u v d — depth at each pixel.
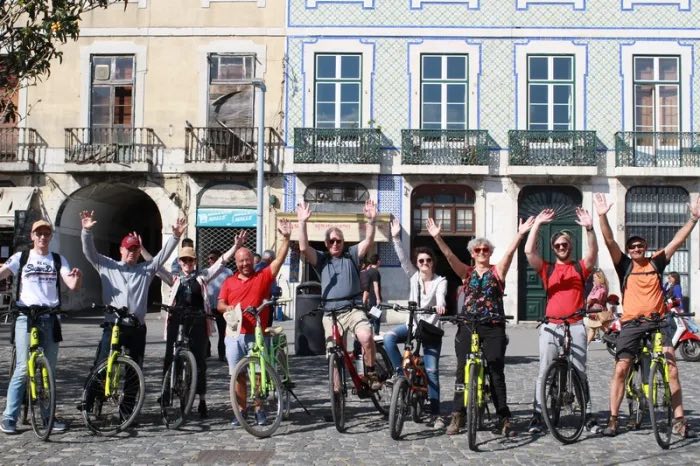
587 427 7.20
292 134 21.50
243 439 6.91
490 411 8.27
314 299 13.07
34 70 9.84
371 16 21.55
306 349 13.01
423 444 6.75
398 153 21.33
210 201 21.66
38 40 9.52
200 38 21.83
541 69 21.45
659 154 21.05
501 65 21.41
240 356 7.41
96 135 21.89
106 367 7.11
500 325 7.07
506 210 21.16
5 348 13.98
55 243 21.66
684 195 21.16
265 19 21.73
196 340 7.86
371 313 7.61
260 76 21.66
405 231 21.17
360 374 7.87
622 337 7.08
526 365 12.20
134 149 21.64
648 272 7.07
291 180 21.42
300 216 7.55
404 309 7.44
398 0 21.52
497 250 21.06
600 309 7.00
